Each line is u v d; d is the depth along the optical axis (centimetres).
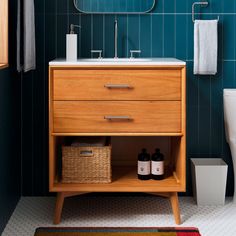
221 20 330
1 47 279
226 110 320
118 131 285
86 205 317
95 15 329
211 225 282
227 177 335
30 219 291
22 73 330
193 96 333
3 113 270
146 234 266
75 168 292
